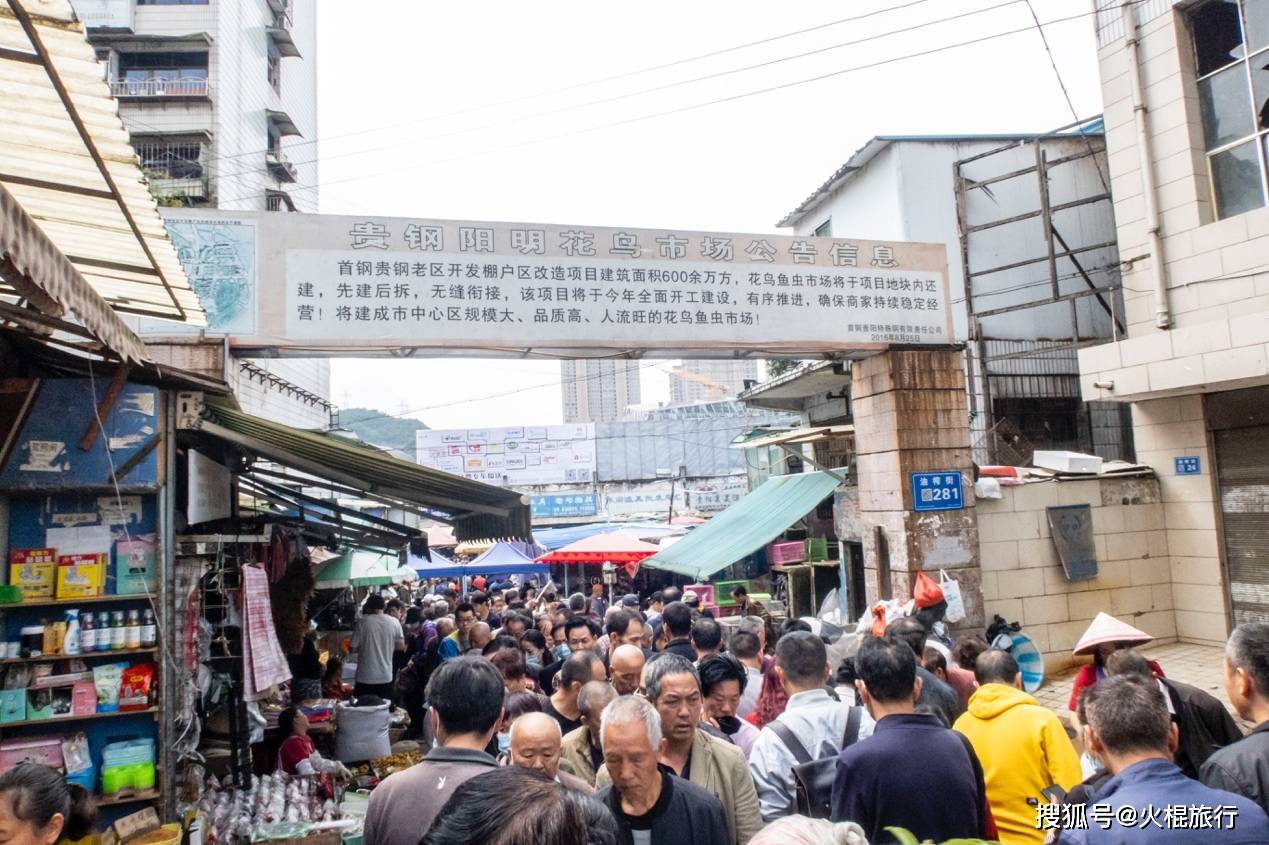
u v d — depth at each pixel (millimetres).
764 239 8609
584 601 9281
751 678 4945
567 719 4031
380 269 7480
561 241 7973
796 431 12680
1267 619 8352
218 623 5309
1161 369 8516
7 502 4496
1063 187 12672
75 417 4566
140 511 4680
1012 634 7543
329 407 20938
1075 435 12148
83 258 3643
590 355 8266
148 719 4516
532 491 29359
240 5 20438
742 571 14930
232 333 7125
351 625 12047
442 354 7812
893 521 8773
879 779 2584
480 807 1240
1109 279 12312
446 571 14180
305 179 25625
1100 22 10016
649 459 29047
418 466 5590
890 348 8906
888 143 12758
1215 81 8867
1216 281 8609
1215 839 1899
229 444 5691
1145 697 2283
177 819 4465
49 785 2488
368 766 6316
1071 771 2963
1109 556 9180
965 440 8938
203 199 17641
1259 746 2467
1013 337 12195
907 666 2834
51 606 4512
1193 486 9062
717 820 2482
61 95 2404
